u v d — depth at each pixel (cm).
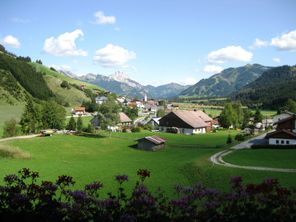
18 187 1262
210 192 1180
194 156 7869
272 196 1095
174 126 14462
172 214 1127
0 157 7331
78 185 4581
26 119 11856
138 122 17612
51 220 1114
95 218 1109
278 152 7700
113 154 8806
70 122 13300
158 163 6819
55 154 8450
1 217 1116
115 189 4194
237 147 9075
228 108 16712
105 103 13162
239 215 1073
